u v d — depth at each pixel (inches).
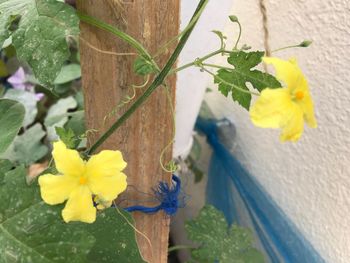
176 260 17.0
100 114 7.0
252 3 10.3
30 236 5.6
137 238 8.1
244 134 11.7
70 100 12.2
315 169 9.5
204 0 5.7
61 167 5.3
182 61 9.2
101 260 6.5
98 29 6.3
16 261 5.5
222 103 12.3
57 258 5.5
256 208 11.5
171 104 6.6
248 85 10.7
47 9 5.6
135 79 6.6
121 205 7.7
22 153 11.3
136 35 6.3
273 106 4.9
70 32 5.5
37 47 5.5
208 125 12.4
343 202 8.8
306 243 10.0
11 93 12.6
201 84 9.9
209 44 9.3
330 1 8.4
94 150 6.9
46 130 12.0
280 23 9.7
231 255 10.1
